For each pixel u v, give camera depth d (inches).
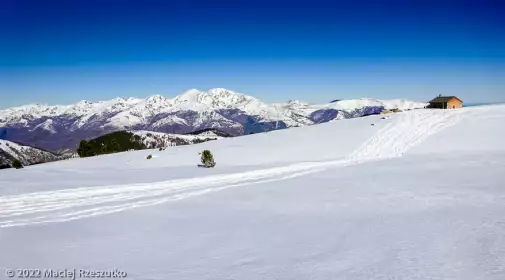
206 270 451.8
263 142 2536.9
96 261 484.1
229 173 1412.4
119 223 676.1
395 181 1145.4
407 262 462.6
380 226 629.9
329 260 477.1
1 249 530.6
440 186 1030.4
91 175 1507.1
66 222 680.4
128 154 2507.4
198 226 653.9
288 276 429.1
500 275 419.2
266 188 1069.1
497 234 566.6
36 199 858.1
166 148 2672.2
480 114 2898.6
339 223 658.2
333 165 1644.9
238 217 718.5
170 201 877.2
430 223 639.1
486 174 1250.6
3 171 1886.1
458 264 452.8
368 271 438.0
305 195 946.7
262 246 540.1
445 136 2303.2
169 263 476.4
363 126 2709.2
